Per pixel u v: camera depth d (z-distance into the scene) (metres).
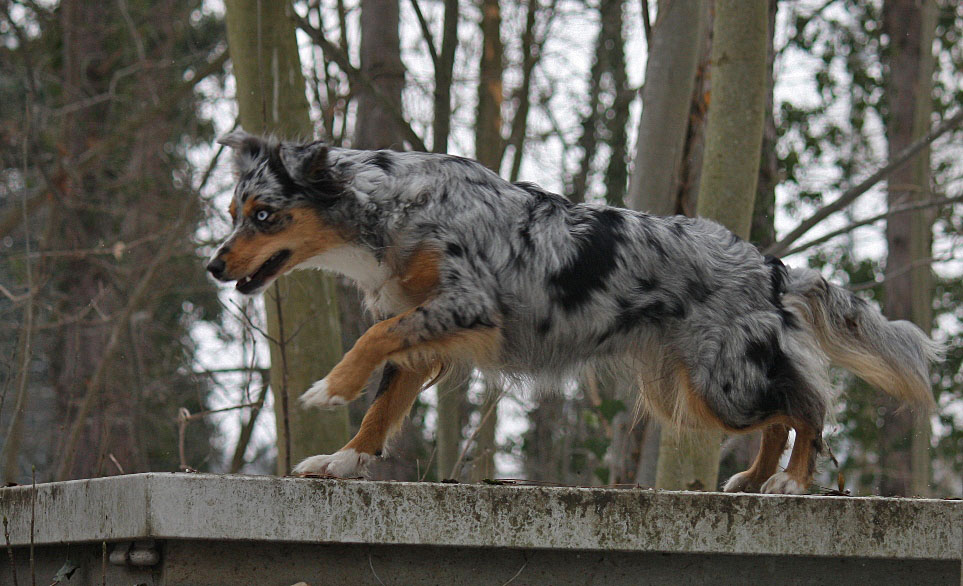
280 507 4.39
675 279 5.98
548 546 4.66
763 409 5.96
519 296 5.83
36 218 19.39
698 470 8.77
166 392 16.47
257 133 9.03
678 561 4.90
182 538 4.29
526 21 15.96
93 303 12.32
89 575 4.83
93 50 19.91
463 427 17.77
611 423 10.66
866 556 4.94
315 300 8.80
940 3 21.94
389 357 5.52
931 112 19.84
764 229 12.01
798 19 17.64
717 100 8.96
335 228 5.91
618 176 22.95
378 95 10.46
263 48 8.80
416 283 5.77
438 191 5.82
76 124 18.38
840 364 6.64
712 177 8.95
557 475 20.02
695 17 9.88
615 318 5.96
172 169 18.67
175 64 16.39
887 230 21.33
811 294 6.38
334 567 4.57
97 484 4.58
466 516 4.58
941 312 22.14
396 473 15.70
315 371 8.76
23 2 17.53
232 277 5.83
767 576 4.98
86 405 11.90
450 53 12.93
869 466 19.48
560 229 5.93
